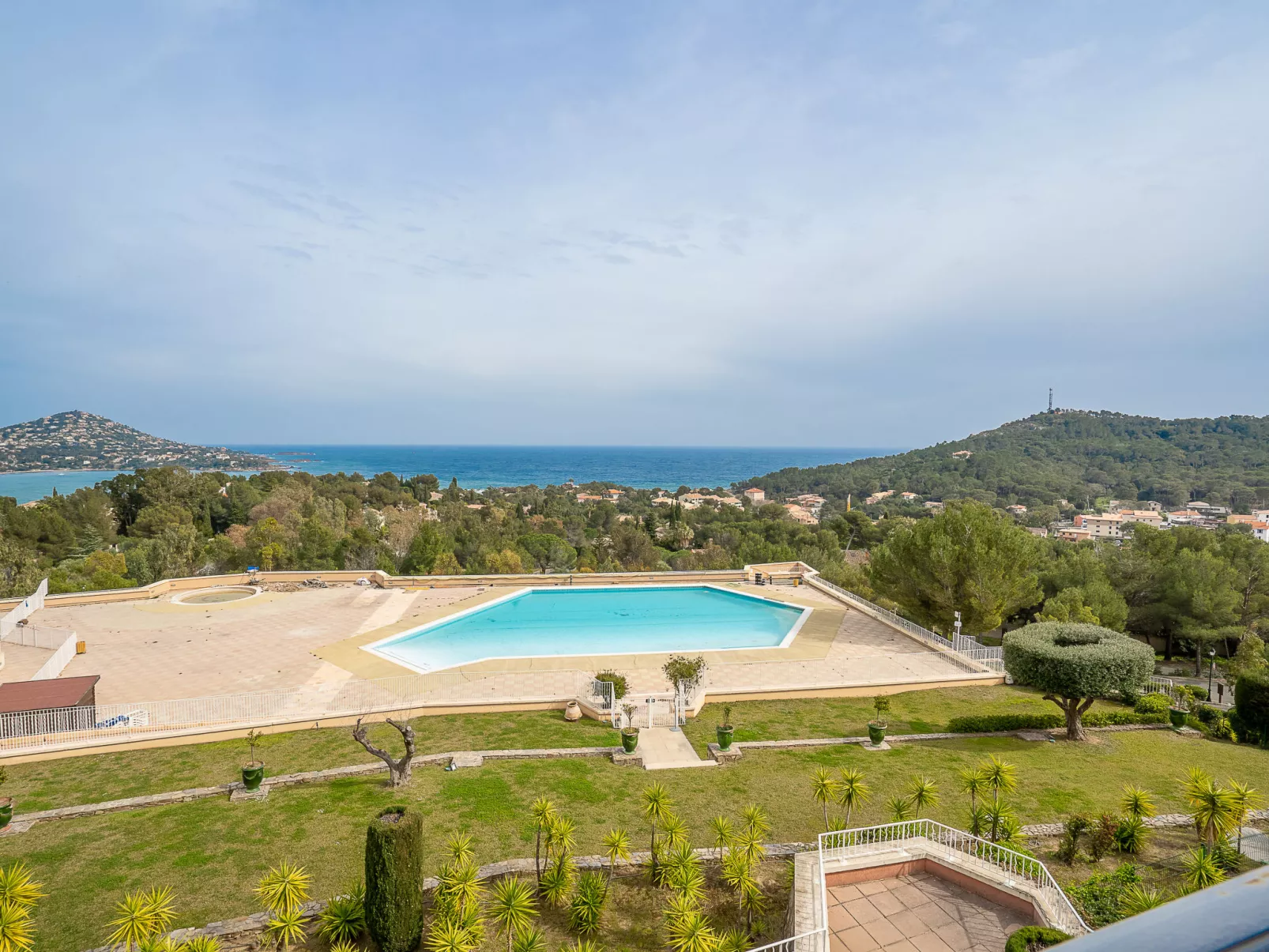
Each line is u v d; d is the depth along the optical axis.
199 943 9.27
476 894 10.71
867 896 11.02
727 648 27.55
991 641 35.84
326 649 26.02
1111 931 1.06
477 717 20.33
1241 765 17.02
